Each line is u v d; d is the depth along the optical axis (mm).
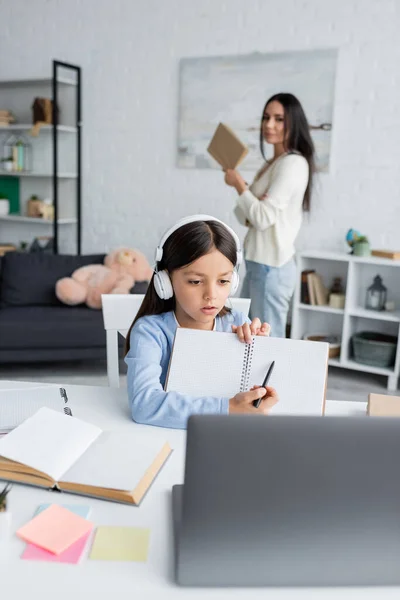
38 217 4648
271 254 2867
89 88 4512
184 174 4277
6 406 1223
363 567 687
